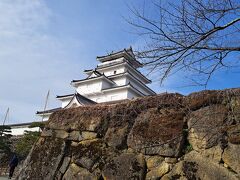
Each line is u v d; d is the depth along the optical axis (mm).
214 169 5156
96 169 6598
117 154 6465
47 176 7301
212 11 4312
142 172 5891
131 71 37812
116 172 6242
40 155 7871
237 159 5004
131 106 6945
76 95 28859
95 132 7156
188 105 6062
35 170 7680
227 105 5586
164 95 6582
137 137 6340
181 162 5559
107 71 39406
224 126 5418
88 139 7184
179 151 5664
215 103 5773
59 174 7145
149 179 5770
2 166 24953
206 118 5691
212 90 5945
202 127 5637
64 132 7770
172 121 6066
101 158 6652
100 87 37344
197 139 5605
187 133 5820
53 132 8031
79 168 6887
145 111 6629
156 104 6566
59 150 7496
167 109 6344
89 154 6898
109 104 7512
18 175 8062
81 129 7457
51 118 8438
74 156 7141
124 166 6195
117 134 6734
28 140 24562
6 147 25750
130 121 6754
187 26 4355
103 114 7289
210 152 5344
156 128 6176
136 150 6227
